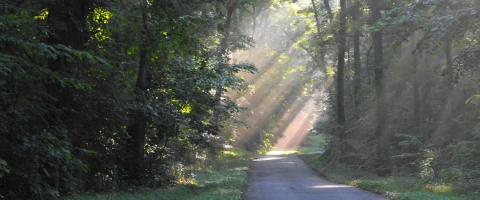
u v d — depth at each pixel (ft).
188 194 57.98
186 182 71.82
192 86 62.49
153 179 63.21
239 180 76.07
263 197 58.03
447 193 58.39
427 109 112.88
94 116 50.75
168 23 54.60
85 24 46.73
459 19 56.90
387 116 96.78
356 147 118.21
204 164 102.89
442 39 61.31
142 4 54.49
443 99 111.24
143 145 61.46
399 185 67.10
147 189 56.44
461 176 63.82
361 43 157.69
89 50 47.88
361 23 110.83
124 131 56.90
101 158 55.42
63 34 43.98
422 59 114.73
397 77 127.03
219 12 70.79
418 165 88.79
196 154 101.19
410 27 66.64
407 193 55.88
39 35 40.81
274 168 122.01
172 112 61.21
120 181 57.21
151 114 57.98
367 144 118.32
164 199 51.52
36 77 35.88
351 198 56.44
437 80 113.91
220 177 82.28
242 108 72.90
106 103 50.80
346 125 130.00
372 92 136.46
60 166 41.22
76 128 48.44
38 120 38.34
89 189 50.47
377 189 63.98
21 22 35.70
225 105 70.28
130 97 54.65
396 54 125.29
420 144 90.53
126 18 53.62
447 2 58.13
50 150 36.35
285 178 92.07
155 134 65.00
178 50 57.98
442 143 93.30
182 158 82.43
